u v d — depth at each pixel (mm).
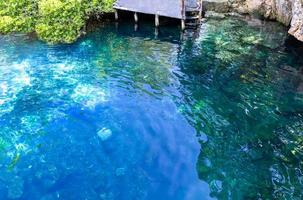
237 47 17234
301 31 16641
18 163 9828
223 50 16922
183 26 18969
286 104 12750
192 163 9734
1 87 13141
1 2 17484
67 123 11398
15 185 9094
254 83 14062
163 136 10758
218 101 12742
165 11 18969
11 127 11211
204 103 12562
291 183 9266
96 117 11656
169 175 9320
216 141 10680
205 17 20562
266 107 12539
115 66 14969
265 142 10789
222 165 9727
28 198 8711
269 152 10375
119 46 16953
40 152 10219
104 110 11984
